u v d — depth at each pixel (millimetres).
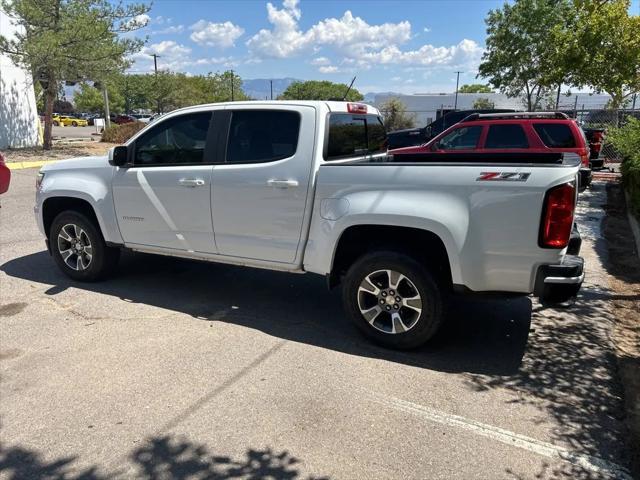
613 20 15328
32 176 14195
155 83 49594
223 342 4238
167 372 3729
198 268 6289
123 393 3445
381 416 3209
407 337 4016
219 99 65625
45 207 5758
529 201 3479
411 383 3613
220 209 4633
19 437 2982
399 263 3904
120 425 3100
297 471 2719
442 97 54469
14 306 4973
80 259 5621
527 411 3279
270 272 6172
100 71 18219
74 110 86250
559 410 3293
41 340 4234
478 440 2982
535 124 9797
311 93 88125
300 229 4309
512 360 3971
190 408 3277
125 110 78250
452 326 4605
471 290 3760
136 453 2852
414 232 3936
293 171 4262
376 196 3922
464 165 3646
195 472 2707
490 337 4379
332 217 4102
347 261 4473
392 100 45031
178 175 4789
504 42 23656
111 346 4137
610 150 17438
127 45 18672
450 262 3725
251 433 3029
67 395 3422
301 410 3264
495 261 3645
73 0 17984
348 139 4801
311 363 3893
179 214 4879
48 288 5496
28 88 20578
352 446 2922
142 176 5000
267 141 4434
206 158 4699
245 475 2688
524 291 3654
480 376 3725
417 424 3131
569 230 3477
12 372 3721
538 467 2762
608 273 6164
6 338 4266
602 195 11984
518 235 3543
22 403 3330
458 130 10273
